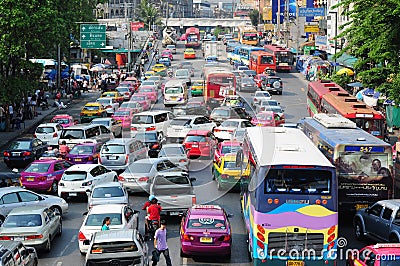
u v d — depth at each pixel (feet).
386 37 120.47
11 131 177.58
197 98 141.28
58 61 254.27
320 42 321.11
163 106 165.58
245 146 81.87
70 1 239.30
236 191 108.06
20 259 61.67
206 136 90.63
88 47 253.44
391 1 113.29
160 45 492.54
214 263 72.33
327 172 64.90
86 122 185.37
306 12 311.47
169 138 108.47
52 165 109.19
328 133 93.81
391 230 74.69
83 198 104.73
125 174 103.24
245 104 181.27
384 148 86.38
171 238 82.58
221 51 316.40
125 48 401.90
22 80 175.01
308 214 64.85
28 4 167.63
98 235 60.75
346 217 92.07
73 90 263.29
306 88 268.82
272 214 64.95
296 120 186.39
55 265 72.18
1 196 87.45
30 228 74.49
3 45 165.17
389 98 124.16
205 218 72.28
